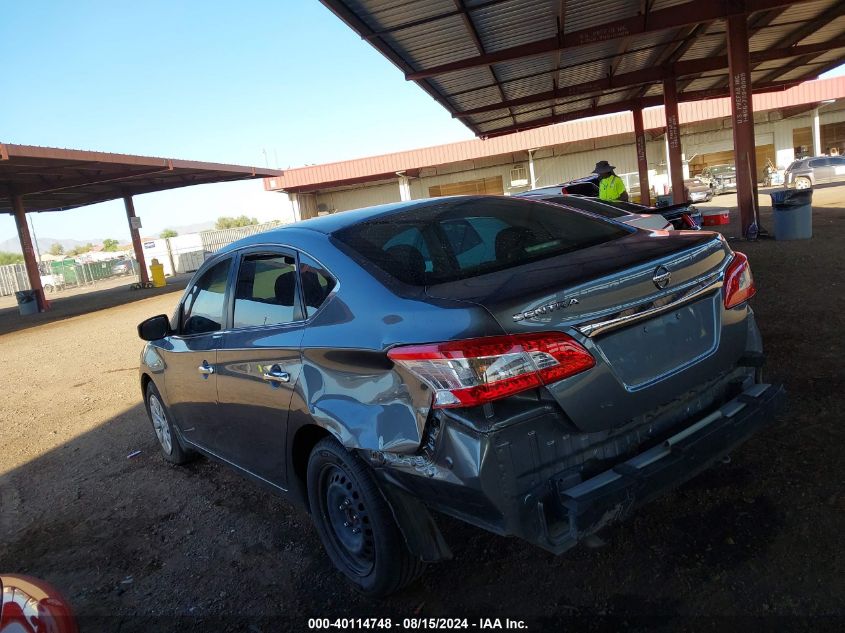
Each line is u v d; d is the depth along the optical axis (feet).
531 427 7.30
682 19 40.68
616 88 63.00
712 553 9.05
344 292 9.06
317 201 142.31
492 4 34.68
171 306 61.46
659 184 129.70
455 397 7.09
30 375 33.45
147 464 16.99
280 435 10.23
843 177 97.66
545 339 7.17
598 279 7.67
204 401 12.72
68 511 14.65
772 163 135.13
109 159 64.08
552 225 10.75
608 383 7.60
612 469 7.73
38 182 77.10
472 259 9.29
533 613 8.58
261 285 11.07
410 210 10.87
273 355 10.03
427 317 7.63
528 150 125.90
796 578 8.25
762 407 8.95
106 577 11.43
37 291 80.94
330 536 10.04
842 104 128.98
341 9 31.71
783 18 47.96
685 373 8.39
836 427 11.93
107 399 25.18
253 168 93.91
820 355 15.89
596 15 40.22
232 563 11.30
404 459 7.83
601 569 9.19
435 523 8.49
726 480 10.81
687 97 81.10
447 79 49.73
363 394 8.27
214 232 154.61
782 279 26.32
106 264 163.53
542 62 50.49
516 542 10.28
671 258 8.43
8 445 20.72
